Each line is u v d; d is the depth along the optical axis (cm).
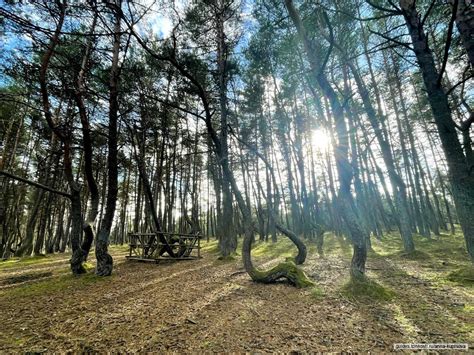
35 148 1834
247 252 661
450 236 1595
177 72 1051
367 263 852
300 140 2047
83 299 515
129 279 714
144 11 491
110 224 804
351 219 534
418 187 1683
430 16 607
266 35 916
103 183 2261
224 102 1098
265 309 418
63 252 2158
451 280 532
